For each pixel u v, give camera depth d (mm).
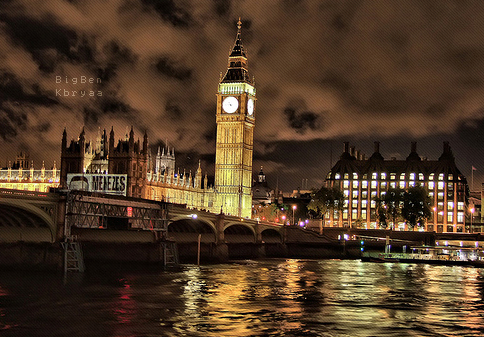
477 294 105625
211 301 88375
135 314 76688
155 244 140625
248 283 112188
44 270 111562
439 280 129000
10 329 67750
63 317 74000
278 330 69812
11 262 112688
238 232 199375
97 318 73812
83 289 95625
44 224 113250
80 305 81812
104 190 152750
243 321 74188
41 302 83312
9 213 109750
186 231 166750
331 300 93500
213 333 67500
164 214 142000
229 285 107875
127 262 133000
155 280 111562
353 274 138500
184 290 98750
